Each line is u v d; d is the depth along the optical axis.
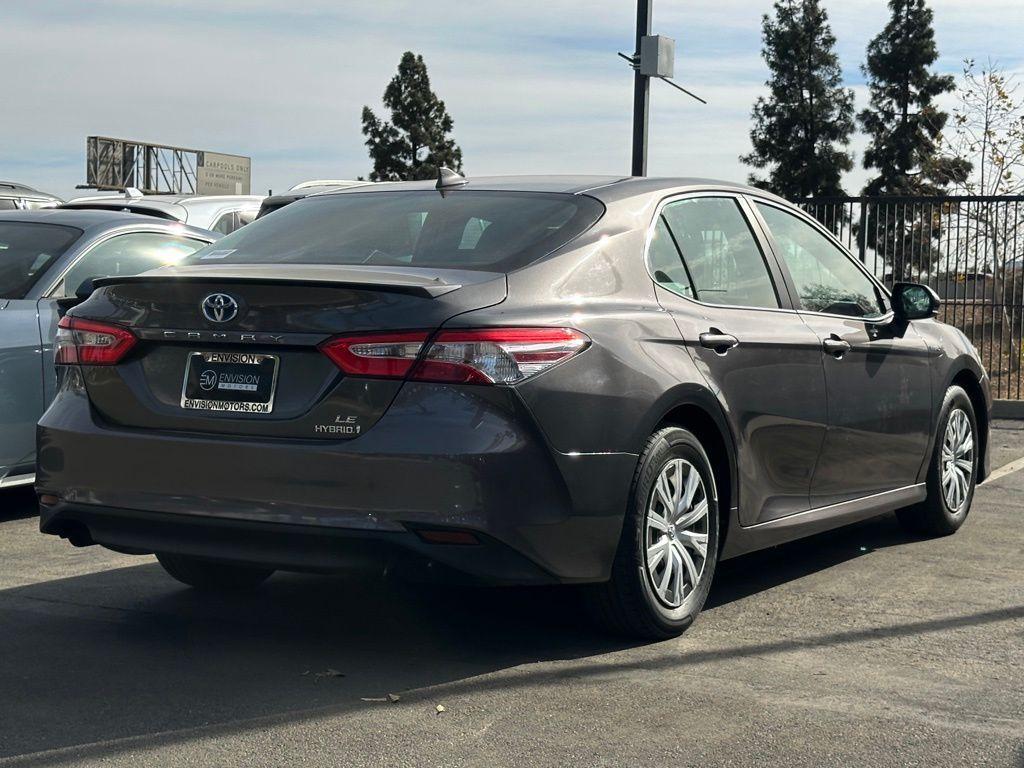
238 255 4.55
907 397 5.97
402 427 3.74
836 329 5.45
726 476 4.71
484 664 4.12
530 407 3.84
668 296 4.58
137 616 4.71
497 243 4.30
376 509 3.74
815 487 5.29
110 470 4.09
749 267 5.15
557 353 3.94
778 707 3.70
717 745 3.38
